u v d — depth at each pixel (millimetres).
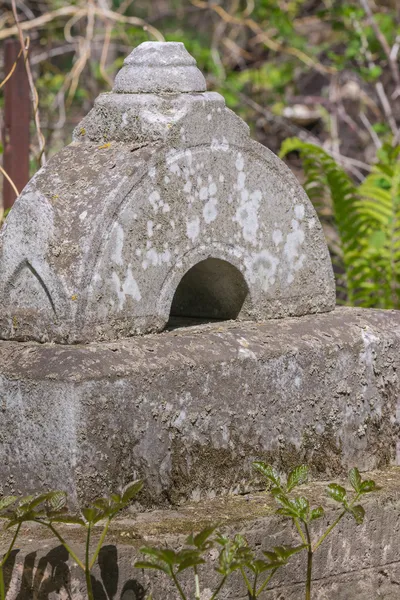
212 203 4371
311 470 4438
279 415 4312
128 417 3848
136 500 3910
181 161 4234
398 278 7902
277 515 3953
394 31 11836
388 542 4301
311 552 3723
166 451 3965
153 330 4230
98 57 12164
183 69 4395
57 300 3990
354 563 4188
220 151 4379
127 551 3586
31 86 6562
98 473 3781
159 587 3664
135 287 4129
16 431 3910
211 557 3770
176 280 4281
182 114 4230
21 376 3865
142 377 3879
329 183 7500
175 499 4008
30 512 3375
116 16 10172
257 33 12422
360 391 4605
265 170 4570
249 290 4566
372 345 4641
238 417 4176
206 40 13406
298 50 11969
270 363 4266
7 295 4184
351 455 4586
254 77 12031
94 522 3436
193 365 4027
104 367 3809
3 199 7402
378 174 8234
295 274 4738
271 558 3572
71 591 3494
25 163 7367
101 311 4020
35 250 4066
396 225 7773
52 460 3803
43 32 11938
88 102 11531
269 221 4605
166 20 13430
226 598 3820
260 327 4473
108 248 4020
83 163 4250
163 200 4191
